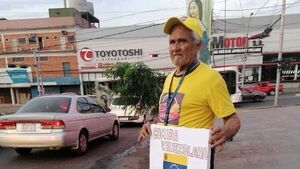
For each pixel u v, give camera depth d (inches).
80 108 302.4
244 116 592.7
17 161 270.5
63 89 1517.0
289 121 477.7
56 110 276.7
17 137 255.8
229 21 1398.9
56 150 309.4
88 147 329.4
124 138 391.2
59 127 255.6
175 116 79.5
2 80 1519.4
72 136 268.2
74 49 1470.2
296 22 1370.6
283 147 287.9
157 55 1433.3
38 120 255.6
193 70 78.6
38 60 1497.3
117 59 1456.7
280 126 427.2
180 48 80.0
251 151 277.4
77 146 277.6
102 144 346.9
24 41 1507.1
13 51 1515.7
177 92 79.6
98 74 1467.8
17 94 1552.7
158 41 1432.1
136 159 270.1
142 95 251.6
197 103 75.7
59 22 1482.5
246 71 1400.1
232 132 72.7
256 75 1395.2
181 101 77.9
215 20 1393.9
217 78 75.4
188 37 79.8
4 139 259.0
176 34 80.9
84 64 1471.5
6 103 1565.0
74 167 247.1
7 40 1515.7
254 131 391.5
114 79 258.4
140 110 255.3
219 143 71.4
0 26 1513.3
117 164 254.7
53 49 1488.7
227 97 75.3
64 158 277.1
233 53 1395.2
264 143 310.8
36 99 295.1
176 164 80.6
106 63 1456.7
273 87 1186.6
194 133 75.3
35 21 1504.7
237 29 1393.9
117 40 1451.8
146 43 1440.7
